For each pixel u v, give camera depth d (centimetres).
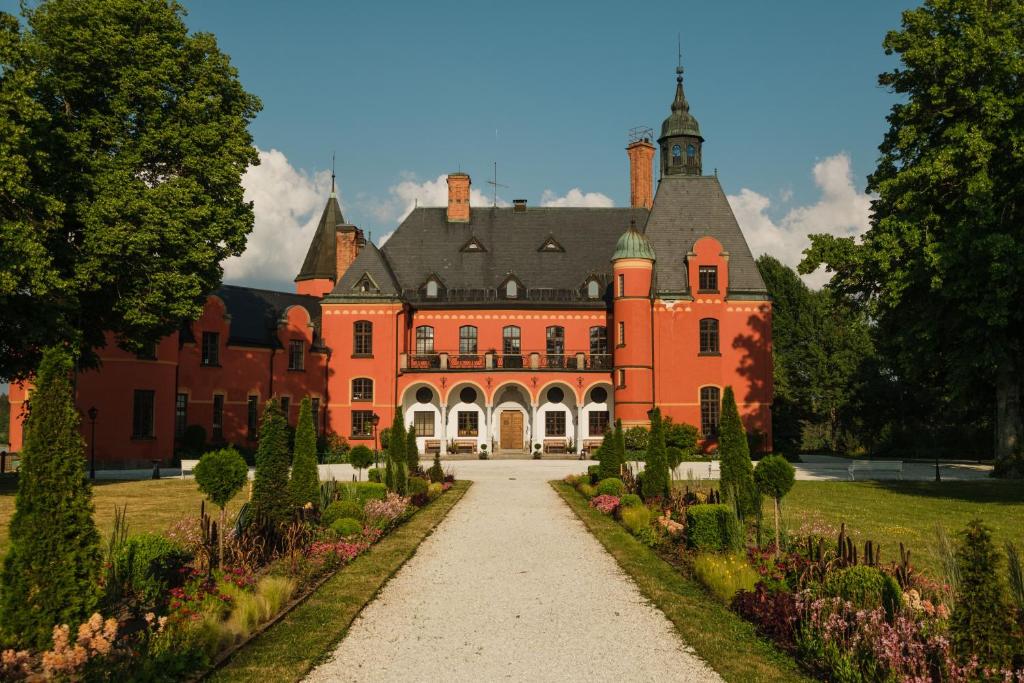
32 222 2366
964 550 723
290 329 4753
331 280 6131
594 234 5388
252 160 3256
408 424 5000
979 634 697
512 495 2683
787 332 7050
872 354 6725
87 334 2917
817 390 6800
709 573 1284
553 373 4912
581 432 4894
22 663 821
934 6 2956
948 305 2931
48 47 2634
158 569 1088
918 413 6022
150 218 2697
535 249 5306
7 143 2245
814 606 939
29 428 891
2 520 1919
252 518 1466
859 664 839
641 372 4691
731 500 1555
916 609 905
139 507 2220
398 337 4916
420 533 1844
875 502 2372
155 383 3897
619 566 1482
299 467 1762
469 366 4956
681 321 4731
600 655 966
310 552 1459
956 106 2894
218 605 1022
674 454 2639
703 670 909
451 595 1266
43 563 864
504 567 1480
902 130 2991
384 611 1169
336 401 4844
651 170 5684
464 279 5175
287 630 1052
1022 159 2664
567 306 5053
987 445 5056
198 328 4328
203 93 3114
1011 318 2867
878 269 2991
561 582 1355
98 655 834
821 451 6469
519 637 1041
